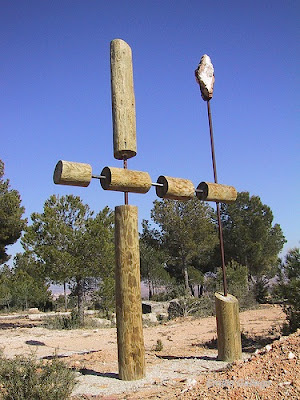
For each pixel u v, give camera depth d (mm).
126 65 6750
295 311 8398
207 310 17422
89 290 17531
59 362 5066
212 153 7695
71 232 16656
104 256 16609
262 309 16844
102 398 5004
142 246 29531
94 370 6703
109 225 17375
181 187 6867
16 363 4875
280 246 28438
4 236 18984
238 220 27344
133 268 6137
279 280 8914
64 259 15758
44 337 13125
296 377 4430
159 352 8500
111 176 6105
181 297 18938
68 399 4738
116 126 6574
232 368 5316
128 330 5977
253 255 26531
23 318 22297
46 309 27750
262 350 5738
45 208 16891
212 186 7320
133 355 5938
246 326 11758
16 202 19688
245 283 21312
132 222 6246
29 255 16891
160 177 6906
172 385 5434
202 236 25859
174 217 25250
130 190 6367
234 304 7039
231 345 6930
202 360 7160
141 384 5652
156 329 13844
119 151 6508
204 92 7828
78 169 5969
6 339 12781
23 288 28141
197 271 28297
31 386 4434
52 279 16078
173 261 26859
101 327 16438
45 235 16656
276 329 10055
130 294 6055
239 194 28453
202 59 7961
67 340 12250
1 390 4535
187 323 14758
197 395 4398
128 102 6656
